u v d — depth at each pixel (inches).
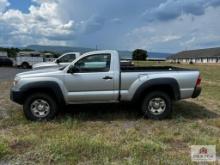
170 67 332.8
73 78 276.1
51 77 274.4
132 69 311.4
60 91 275.1
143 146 200.2
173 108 342.0
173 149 202.2
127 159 181.3
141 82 280.5
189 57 4249.5
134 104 303.0
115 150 192.7
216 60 3737.7
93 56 281.3
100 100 281.9
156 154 189.2
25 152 190.4
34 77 274.1
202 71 1498.5
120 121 278.8
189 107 354.9
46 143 204.2
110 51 283.9
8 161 177.2
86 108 318.7
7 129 249.8
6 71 1074.7
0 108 334.6
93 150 191.9
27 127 253.0
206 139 221.3
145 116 287.4
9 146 200.1
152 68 326.0
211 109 349.1
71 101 279.6
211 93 511.8
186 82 284.8
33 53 1338.6
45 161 176.4
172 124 271.6
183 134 236.4
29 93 277.4
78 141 204.1
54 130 243.3
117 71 280.8
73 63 278.8
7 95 434.9
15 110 322.0
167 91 293.4
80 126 259.4
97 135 226.2
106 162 174.6
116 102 285.1
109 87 280.1
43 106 277.3
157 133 240.2
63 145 196.1
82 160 178.4
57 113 290.5
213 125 274.1
